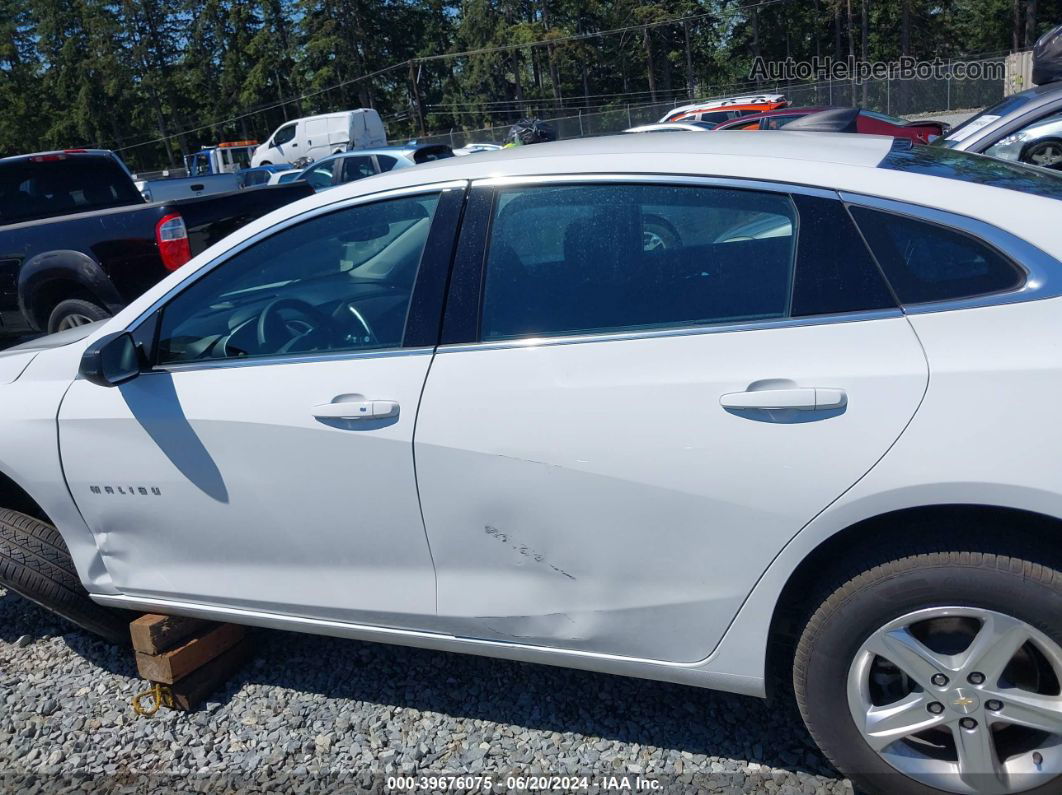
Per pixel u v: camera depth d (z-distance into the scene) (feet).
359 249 9.25
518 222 8.47
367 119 104.68
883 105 132.57
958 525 7.14
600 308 8.08
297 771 9.20
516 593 8.45
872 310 7.27
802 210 7.60
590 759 9.01
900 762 7.48
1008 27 188.85
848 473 7.04
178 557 9.85
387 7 240.32
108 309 20.93
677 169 8.07
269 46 244.22
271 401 8.86
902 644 7.23
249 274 9.56
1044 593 6.77
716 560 7.63
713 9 218.59
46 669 11.35
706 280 7.82
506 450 8.02
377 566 8.94
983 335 6.91
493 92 241.14
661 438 7.54
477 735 9.52
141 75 249.75
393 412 8.37
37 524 10.86
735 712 9.52
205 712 10.23
